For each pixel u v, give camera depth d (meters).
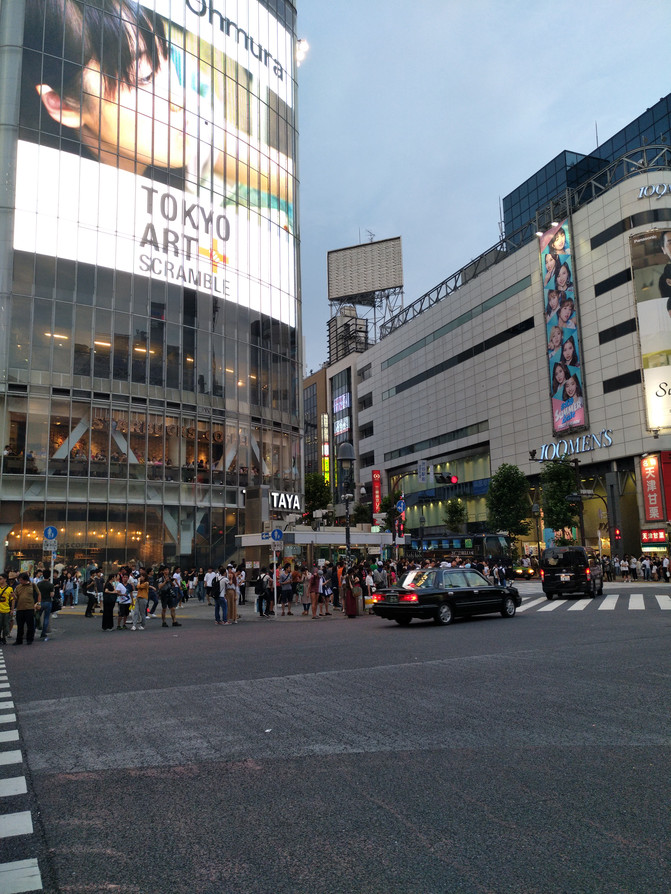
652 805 4.13
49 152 35.81
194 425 40.00
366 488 94.00
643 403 48.34
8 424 33.47
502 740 5.72
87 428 35.72
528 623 16.98
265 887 3.15
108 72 38.41
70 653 13.21
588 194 71.94
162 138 40.44
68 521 34.53
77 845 3.70
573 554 26.66
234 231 44.03
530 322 61.75
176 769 5.09
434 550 50.34
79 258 36.28
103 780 4.86
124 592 19.61
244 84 46.00
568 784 4.55
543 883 3.13
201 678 9.32
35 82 35.78
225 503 40.91
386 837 3.71
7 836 3.84
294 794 4.46
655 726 6.12
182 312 40.28
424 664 10.09
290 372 47.00
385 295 97.19
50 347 34.94
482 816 3.99
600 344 52.75
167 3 41.62
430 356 78.81
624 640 12.61
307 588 23.39
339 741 5.80
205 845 3.66
